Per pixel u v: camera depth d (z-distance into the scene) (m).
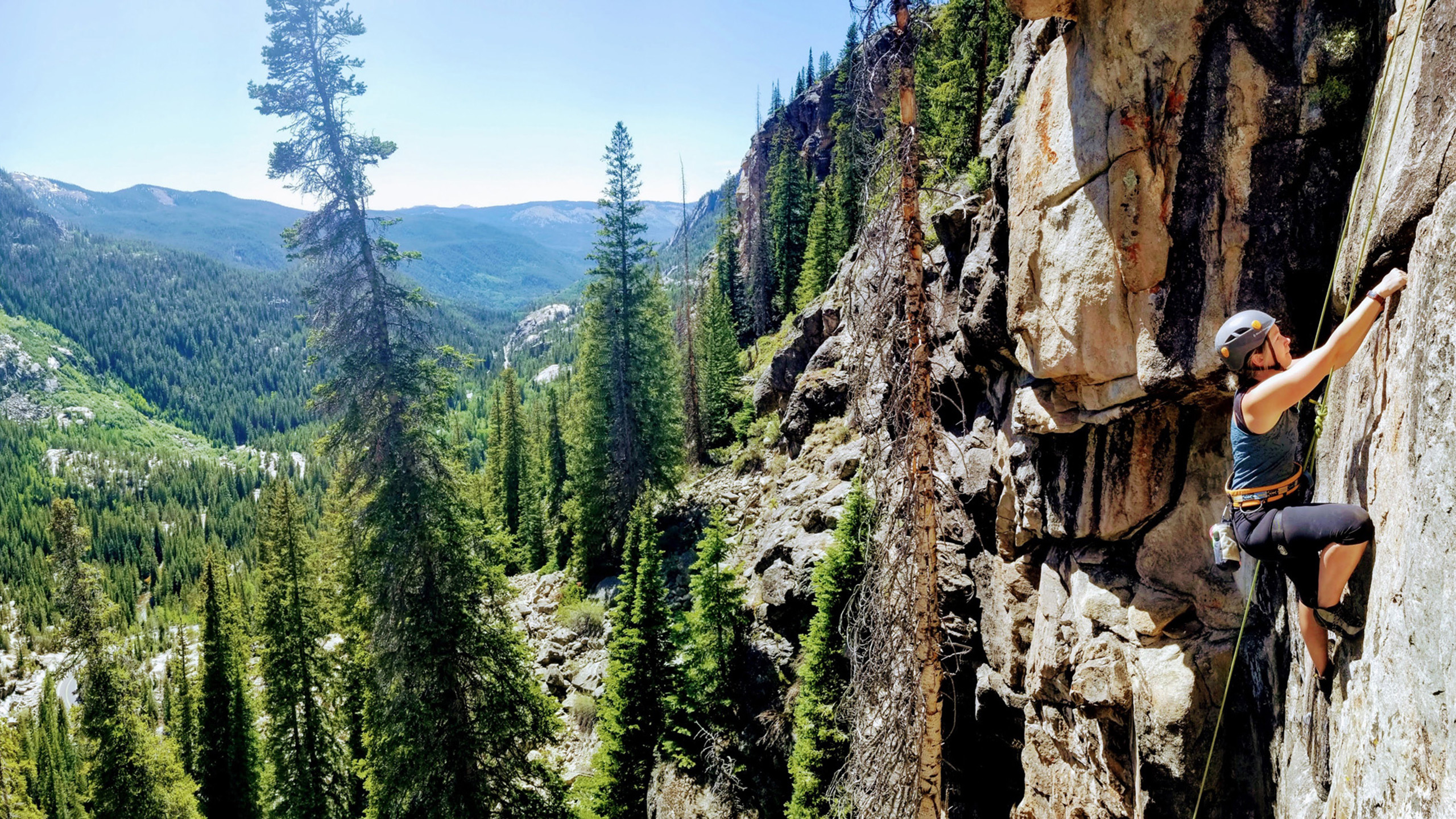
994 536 11.52
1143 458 7.68
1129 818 7.56
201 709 26.77
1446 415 3.15
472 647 16.48
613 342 33.94
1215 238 6.39
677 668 19.39
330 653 25.64
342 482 18.44
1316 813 4.80
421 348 16.77
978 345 10.97
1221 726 6.64
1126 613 7.62
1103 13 6.92
